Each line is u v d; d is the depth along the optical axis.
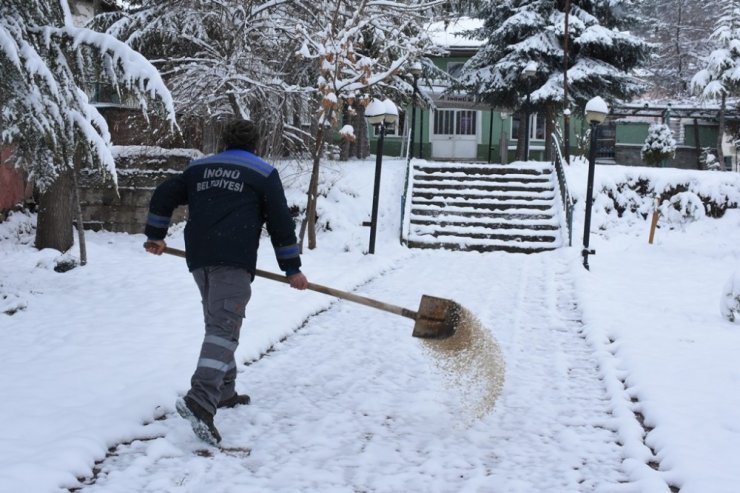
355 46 15.38
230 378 4.64
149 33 16.30
